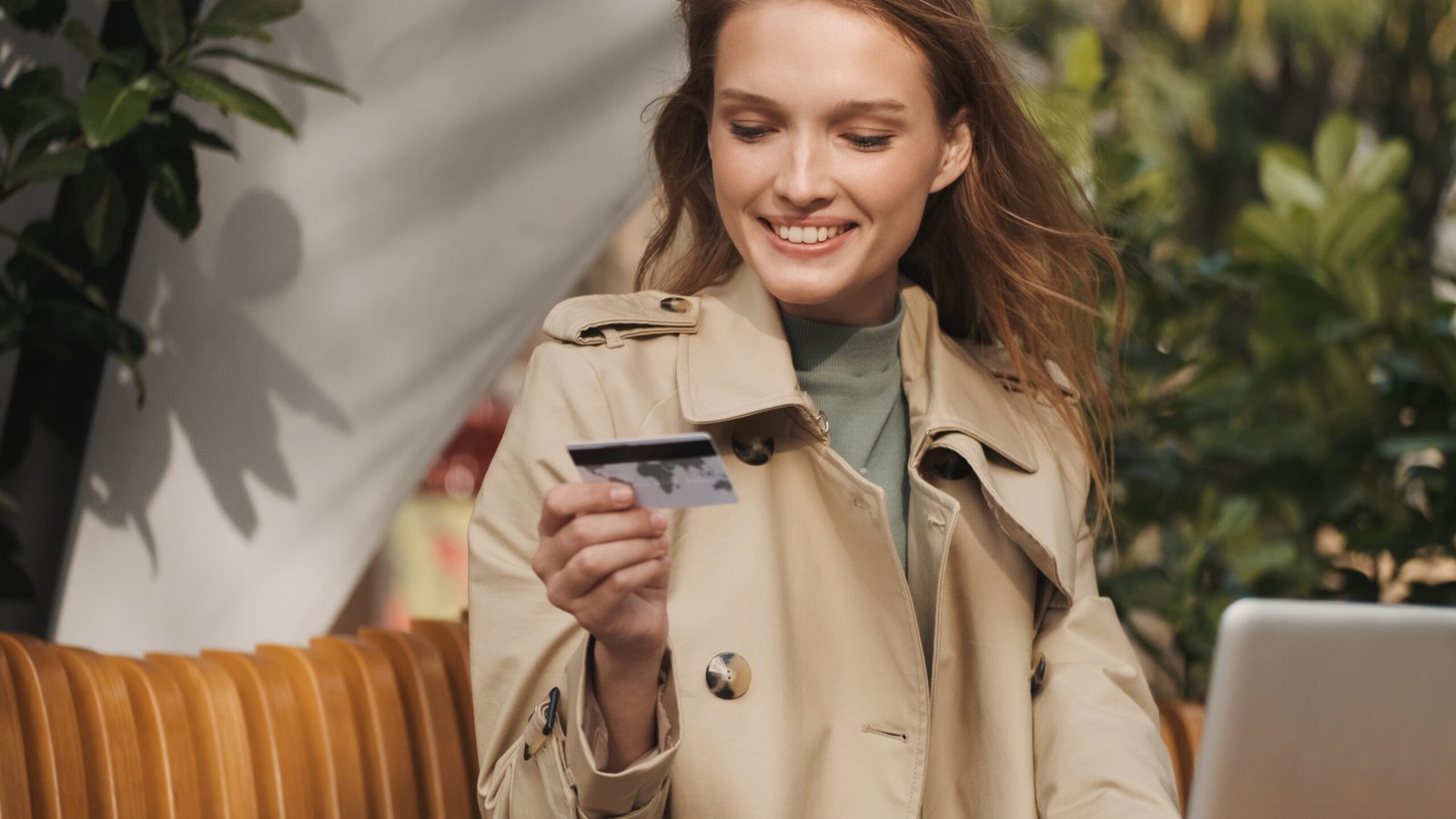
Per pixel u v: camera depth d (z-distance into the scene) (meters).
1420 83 7.48
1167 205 3.29
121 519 2.57
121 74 2.27
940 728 1.76
